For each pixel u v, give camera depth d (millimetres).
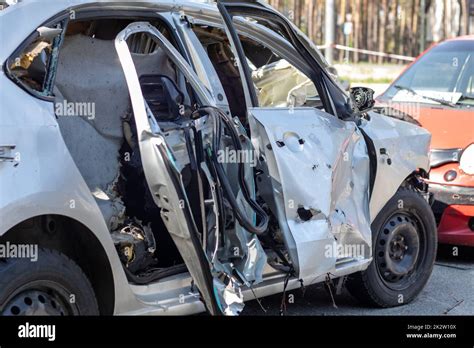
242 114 7863
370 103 8102
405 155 8414
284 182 6715
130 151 6609
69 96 6281
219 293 6023
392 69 24141
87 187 5656
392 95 12117
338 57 24453
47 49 5805
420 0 25500
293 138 6941
